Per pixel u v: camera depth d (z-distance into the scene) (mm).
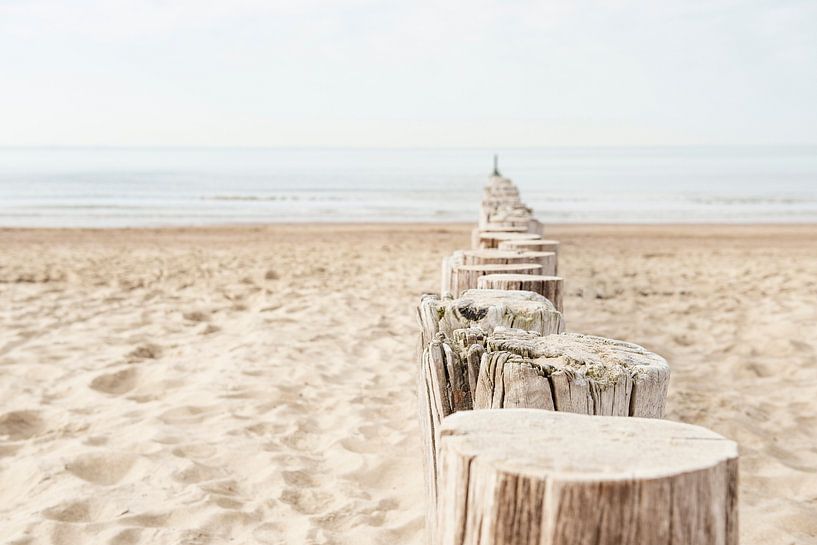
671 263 10258
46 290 7691
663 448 1084
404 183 36219
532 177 42781
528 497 999
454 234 15008
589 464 1022
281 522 2812
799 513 2934
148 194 28516
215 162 85125
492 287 3000
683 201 24812
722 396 4363
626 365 1624
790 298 7352
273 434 3727
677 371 4926
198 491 3018
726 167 59312
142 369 4855
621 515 974
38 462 3244
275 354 5172
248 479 3211
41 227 16703
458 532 1082
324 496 3062
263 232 15336
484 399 1605
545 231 15703
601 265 10016
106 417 3908
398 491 3133
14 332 5766
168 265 9758
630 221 18516
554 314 2230
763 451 3594
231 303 7113
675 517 993
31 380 4586
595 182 36781
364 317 6473
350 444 3604
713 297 7477
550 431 1150
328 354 5234
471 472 1062
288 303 7074
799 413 4145
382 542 2664
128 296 7426
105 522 2756
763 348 5477
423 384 1852
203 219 19062
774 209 21938
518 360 1591
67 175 46344
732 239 14023
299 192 29703
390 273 9094
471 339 1799
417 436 3709
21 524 2701
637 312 6746
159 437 3596
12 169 58844
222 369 4801
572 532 978
